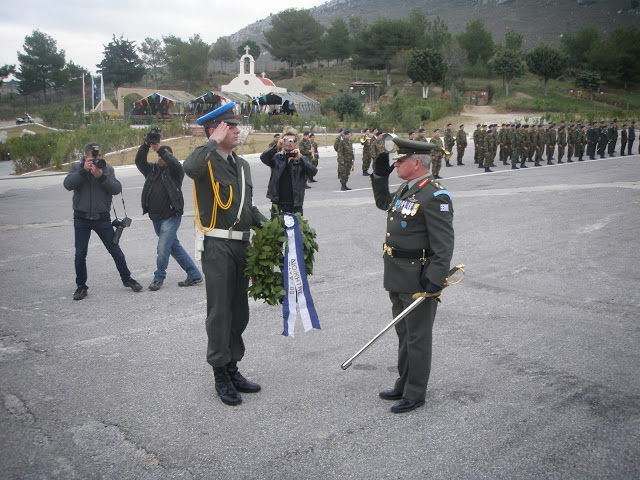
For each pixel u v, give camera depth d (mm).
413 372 3881
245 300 4285
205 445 3461
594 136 25531
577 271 7461
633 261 7906
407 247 3902
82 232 6496
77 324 5680
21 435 3582
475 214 11789
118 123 41500
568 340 5148
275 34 118812
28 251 9039
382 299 6406
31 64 114562
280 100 59188
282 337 5301
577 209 12109
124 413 3869
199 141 35906
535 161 22797
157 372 4543
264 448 3426
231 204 4047
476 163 23703
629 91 97500
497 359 4746
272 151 8461
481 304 6195
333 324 5633
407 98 67688
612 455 3307
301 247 4230
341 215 11961
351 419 3783
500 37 194500
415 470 3180
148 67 128375
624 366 4582
